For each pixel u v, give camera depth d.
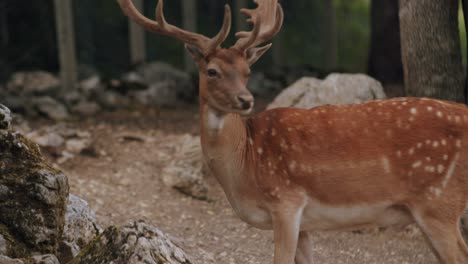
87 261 6.56
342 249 9.70
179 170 11.63
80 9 27.81
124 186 11.50
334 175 6.92
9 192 7.18
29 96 18.39
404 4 9.99
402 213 7.11
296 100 11.66
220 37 6.65
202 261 8.86
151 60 28.47
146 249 6.35
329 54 23.67
